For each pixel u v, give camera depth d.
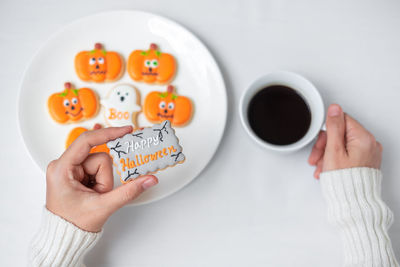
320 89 0.51
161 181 0.46
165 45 0.51
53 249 0.41
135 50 0.51
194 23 0.52
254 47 0.52
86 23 0.50
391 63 0.51
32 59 0.49
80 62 0.50
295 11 0.52
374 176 0.44
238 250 0.47
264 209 0.48
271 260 0.47
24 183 0.48
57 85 0.50
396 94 0.51
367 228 0.42
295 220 0.48
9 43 0.51
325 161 0.45
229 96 0.51
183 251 0.47
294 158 0.49
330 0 0.53
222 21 0.52
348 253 0.43
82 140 0.41
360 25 0.52
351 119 0.45
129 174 0.41
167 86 0.50
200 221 0.48
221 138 0.48
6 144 0.49
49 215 0.42
